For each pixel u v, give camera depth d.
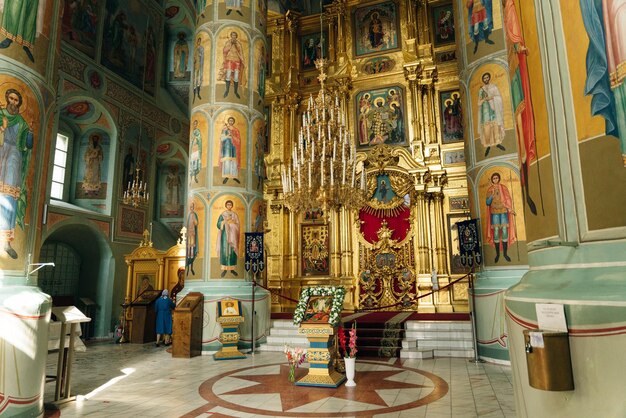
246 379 7.34
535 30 2.57
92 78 15.26
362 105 16.03
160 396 6.27
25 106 5.36
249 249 10.68
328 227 15.65
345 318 12.07
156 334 13.16
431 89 15.30
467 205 14.21
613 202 2.01
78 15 14.82
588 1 2.18
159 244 18.66
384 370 8.01
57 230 14.74
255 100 11.70
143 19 18.23
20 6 5.37
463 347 9.69
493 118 9.23
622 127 1.97
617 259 1.98
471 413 5.21
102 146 16.41
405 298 14.30
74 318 6.24
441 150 14.88
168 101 19.98
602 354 1.88
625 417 1.76
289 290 15.44
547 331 2.12
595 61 2.13
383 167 14.98
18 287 5.05
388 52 16.17
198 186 11.05
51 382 7.45
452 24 15.75
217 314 9.47
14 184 5.17
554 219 2.38
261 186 11.59
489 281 8.81
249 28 11.89
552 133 2.39
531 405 2.32
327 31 17.44
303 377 6.90
